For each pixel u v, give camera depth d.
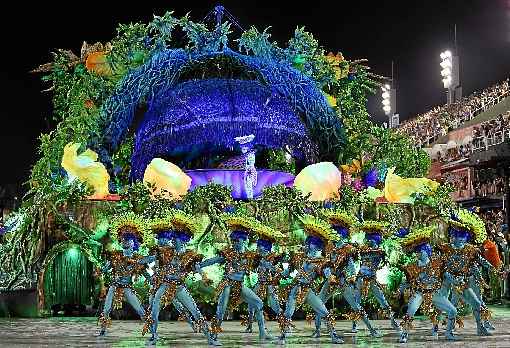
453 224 13.71
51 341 12.20
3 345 11.48
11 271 19.05
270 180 21.31
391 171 20.41
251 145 21.61
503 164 25.61
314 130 23.86
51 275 18.27
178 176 19.39
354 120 24.61
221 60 22.69
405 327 12.91
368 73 25.17
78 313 18.48
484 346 11.35
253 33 23.28
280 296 13.05
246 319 14.33
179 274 12.13
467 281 13.45
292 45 24.22
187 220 12.51
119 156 23.30
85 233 18.11
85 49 23.25
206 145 22.34
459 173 32.38
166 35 22.84
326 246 12.95
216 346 11.41
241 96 21.89
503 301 22.42
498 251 23.06
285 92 22.83
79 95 22.61
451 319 12.81
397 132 25.50
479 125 37.59
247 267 12.59
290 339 12.78
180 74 22.81
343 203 18.39
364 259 13.69
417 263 13.28
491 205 28.97
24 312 18.11
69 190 18.31
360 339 12.80
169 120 21.61
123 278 13.15
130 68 22.69
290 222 17.66
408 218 18.91
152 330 12.02
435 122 47.19
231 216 12.91
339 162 24.48
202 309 17.28
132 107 22.27
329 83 24.55
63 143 21.98
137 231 13.18
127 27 23.11
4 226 20.94
